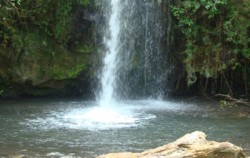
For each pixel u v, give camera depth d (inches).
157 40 527.8
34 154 313.6
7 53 502.6
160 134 367.6
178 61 533.3
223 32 507.2
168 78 536.1
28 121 400.5
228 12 503.8
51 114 427.5
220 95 512.1
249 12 501.7
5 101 492.4
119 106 476.1
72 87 526.0
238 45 507.8
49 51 513.3
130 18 523.5
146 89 532.7
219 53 510.9
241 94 536.7
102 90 522.3
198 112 452.1
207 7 493.4
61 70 514.0
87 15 520.1
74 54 520.4
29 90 517.3
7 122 395.9
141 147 332.2
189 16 508.1
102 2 518.9
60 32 512.7
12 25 499.5
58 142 341.1
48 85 517.3
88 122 401.1
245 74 527.8
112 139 350.9
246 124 406.6
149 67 530.3
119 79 526.0
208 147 260.1
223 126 398.0
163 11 521.0
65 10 511.2
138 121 409.4
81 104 481.7
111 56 522.9
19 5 495.5
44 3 504.4
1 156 308.2
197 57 514.9
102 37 521.7
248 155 315.6
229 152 260.2
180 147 267.1
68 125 388.8
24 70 505.4
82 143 339.6
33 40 507.8
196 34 509.7
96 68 521.0
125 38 524.1
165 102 506.0
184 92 544.4
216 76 514.0
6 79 506.9
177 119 420.5
